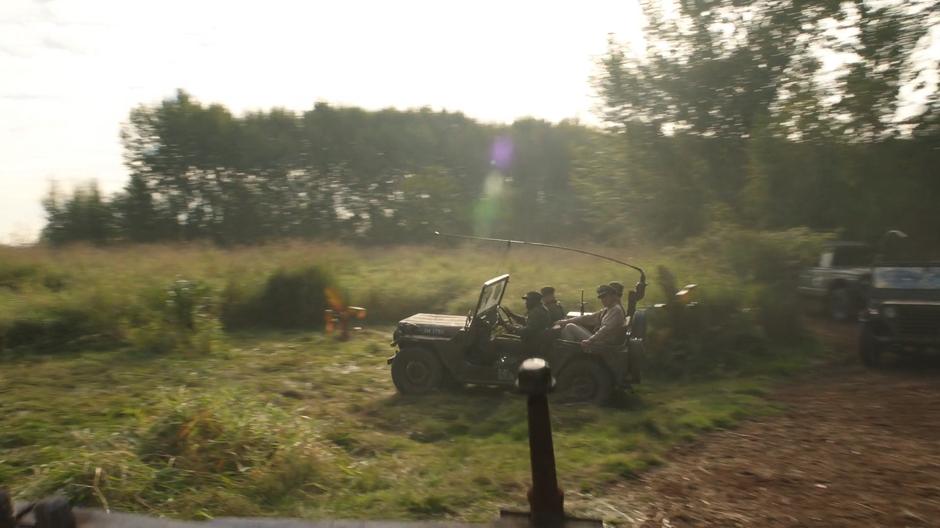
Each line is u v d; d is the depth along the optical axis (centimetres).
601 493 531
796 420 753
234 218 4497
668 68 2261
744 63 2180
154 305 1230
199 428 584
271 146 4534
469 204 4372
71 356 1093
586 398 826
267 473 525
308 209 4697
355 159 4703
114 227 3512
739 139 2242
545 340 839
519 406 784
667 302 1071
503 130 4862
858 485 547
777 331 1164
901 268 1102
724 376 984
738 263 1352
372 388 903
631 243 2239
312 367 1020
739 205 1958
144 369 987
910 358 1120
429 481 541
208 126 4406
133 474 514
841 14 1878
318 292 1441
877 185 1769
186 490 506
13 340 1156
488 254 2284
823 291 1620
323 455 573
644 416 749
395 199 4238
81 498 484
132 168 4456
